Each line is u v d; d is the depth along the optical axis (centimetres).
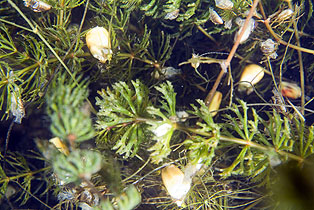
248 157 22
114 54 24
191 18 25
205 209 24
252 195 25
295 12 24
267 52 24
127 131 22
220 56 26
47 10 24
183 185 22
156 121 21
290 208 22
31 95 24
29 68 23
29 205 26
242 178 25
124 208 20
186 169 22
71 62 24
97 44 23
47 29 24
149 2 25
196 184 23
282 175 22
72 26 25
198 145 21
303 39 26
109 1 24
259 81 26
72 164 20
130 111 22
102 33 23
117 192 21
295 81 26
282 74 26
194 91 26
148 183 24
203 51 26
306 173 22
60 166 20
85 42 24
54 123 20
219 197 24
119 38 24
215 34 26
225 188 24
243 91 25
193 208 24
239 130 22
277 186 22
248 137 22
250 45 25
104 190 23
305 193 22
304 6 26
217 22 25
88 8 25
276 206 22
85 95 20
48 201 26
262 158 22
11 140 26
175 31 27
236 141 22
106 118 22
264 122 22
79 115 20
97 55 23
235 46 23
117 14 26
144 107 22
